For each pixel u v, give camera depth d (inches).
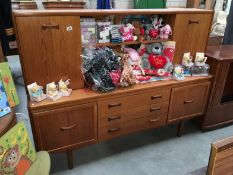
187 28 79.7
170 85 77.4
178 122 88.7
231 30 106.2
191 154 81.4
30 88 61.1
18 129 49.4
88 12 63.1
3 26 90.7
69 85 69.0
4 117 49.4
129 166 75.2
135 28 77.4
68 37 62.9
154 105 78.1
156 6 148.6
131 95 72.1
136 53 79.2
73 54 65.6
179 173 72.7
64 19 60.4
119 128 75.5
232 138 43.1
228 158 43.6
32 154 53.7
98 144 85.4
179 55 83.5
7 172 45.6
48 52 62.1
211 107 89.7
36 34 58.7
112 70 72.1
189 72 83.4
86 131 70.3
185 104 84.7
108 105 69.8
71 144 69.6
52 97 62.7
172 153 81.7
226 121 97.2
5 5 89.3
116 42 73.0
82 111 66.8
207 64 85.4
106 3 123.0
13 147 47.3
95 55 70.1
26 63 60.7
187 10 76.8
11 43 98.3
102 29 71.4
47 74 64.5
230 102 93.4
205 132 94.5
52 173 71.6
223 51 92.0
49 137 65.3
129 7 155.7
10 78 53.1
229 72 92.4
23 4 131.5
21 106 107.8
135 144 86.0
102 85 68.1
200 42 84.9
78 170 73.1
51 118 63.2
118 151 82.1
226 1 152.2
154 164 76.4
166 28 77.5
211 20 82.8
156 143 86.9
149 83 76.1
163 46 82.1
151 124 81.4
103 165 75.4
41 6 146.4
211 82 85.7
